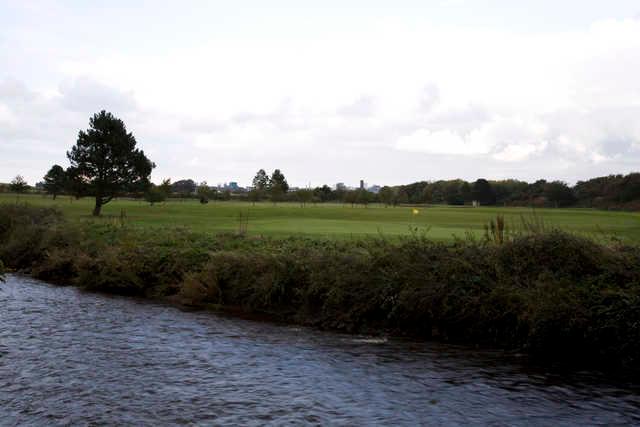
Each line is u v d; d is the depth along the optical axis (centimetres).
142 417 883
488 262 1533
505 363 1218
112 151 6319
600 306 1245
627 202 11250
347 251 1908
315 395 993
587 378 1108
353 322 1569
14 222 3519
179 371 1130
